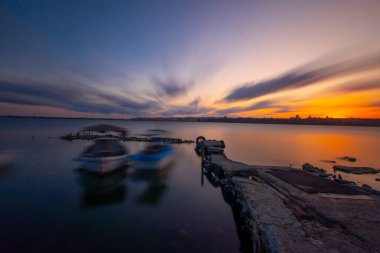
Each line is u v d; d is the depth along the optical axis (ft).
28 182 42.70
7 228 25.03
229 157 81.61
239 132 258.98
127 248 21.38
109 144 50.70
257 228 20.35
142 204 33.63
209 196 38.01
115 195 37.17
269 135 211.41
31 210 30.25
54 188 39.47
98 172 40.88
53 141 117.50
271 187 32.96
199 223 27.53
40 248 21.13
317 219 21.40
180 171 57.16
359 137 198.49
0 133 165.27
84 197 35.45
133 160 46.65
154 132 121.39
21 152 78.95
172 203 34.42
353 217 21.81
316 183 35.70
